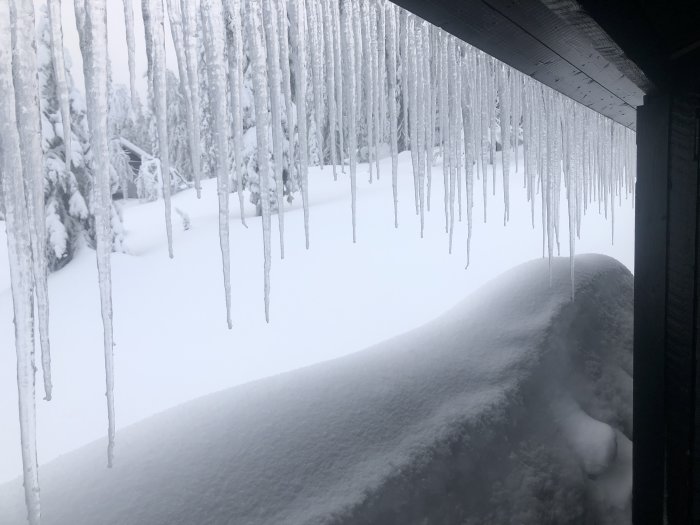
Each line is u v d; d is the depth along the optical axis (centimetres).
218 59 135
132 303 671
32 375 95
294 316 575
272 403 196
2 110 83
